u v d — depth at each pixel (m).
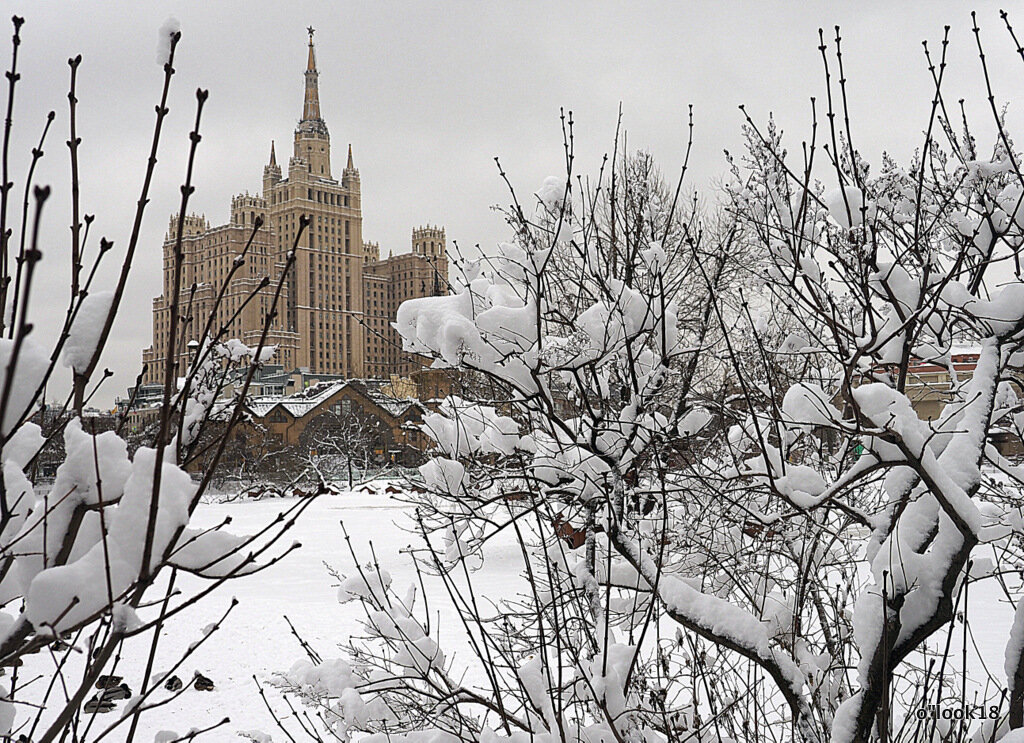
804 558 4.32
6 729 2.05
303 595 15.37
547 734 3.28
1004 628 9.70
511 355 3.86
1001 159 3.56
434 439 4.70
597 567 4.36
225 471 43.72
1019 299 3.33
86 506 1.85
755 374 4.70
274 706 8.75
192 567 1.84
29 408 1.74
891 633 3.20
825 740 3.66
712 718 3.54
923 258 3.69
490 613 11.40
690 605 3.53
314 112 115.50
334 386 54.12
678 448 4.98
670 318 4.75
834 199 3.69
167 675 1.98
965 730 3.35
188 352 2.34
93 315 1.96
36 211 1.21
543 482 4.51
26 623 1.77
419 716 3.89
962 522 3.03
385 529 26.77
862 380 4.48
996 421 3.98
